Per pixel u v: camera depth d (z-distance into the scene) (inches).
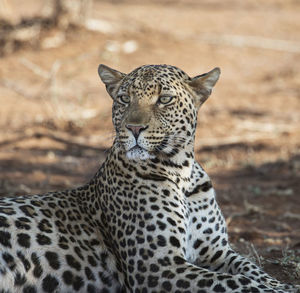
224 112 791.1
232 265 282.0
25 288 248.8
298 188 512.1
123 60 977.5
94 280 265.9
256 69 1015.0
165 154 278.8
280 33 1256.2
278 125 737.0
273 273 314.2
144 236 261.9
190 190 284.5
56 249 257.9
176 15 1365.7
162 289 251.9
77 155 614.2
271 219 431.2
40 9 1178.0
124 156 277.9
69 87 853.8
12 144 636.1
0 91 829.2
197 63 1005.8
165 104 279.6
